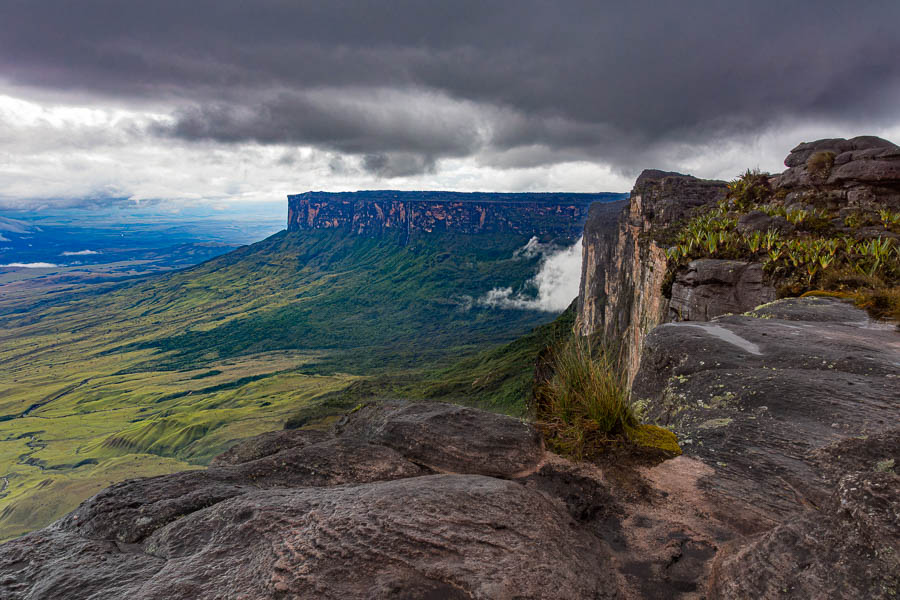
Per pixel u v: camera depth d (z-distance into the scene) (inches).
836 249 706.8
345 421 190.2
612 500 134.2
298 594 81.9
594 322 4165.8
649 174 2817.4
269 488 130.6
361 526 100.0
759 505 127.7
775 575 89.4
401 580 85.2
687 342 279.4
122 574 92.7
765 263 736.3
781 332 300.7
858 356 244.1
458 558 92.7
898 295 397.1
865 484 93.0
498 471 146.6
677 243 998.4
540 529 106.7
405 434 161.0
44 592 87.8
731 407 198.5
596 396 166.4
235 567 91.3
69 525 116.6
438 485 120.6
